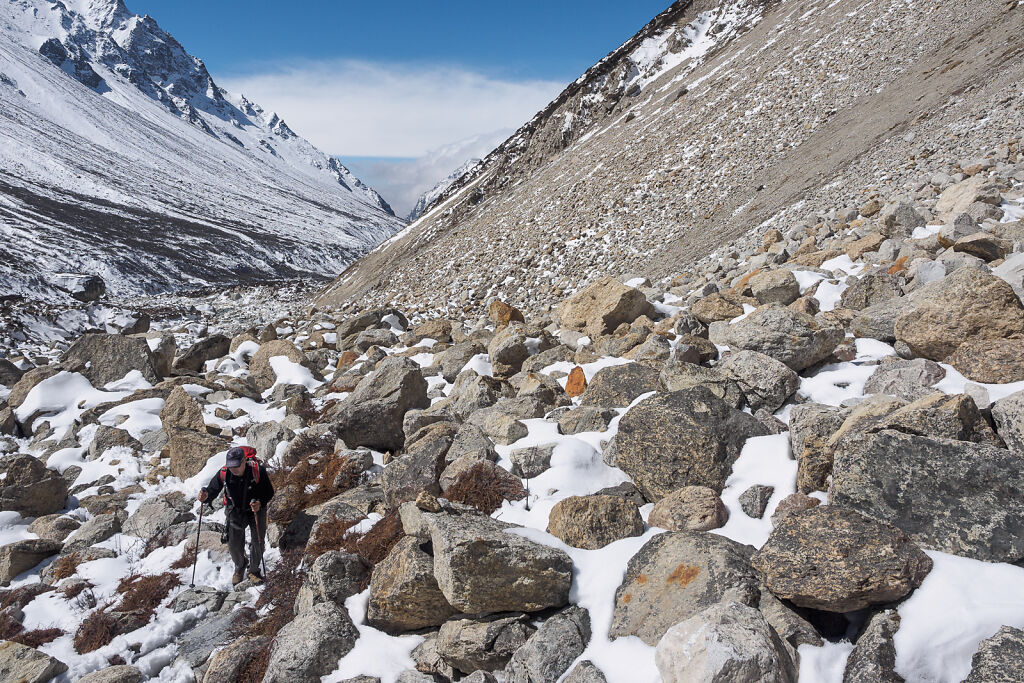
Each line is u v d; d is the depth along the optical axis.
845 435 5.80
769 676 4.07
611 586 5.58
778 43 56.53
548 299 34.19
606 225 39.94
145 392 15.14
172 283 132.38
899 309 9.05
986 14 33.44
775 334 8.63
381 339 19.66
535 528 6.46
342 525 7.48
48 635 7.55
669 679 4.33
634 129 59.81
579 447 7.52
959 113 23.78
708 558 5.20
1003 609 4.15
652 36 83.25
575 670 4.97
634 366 9.21
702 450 6.64
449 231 67.44
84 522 10.09
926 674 4.07
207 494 7.97
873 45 41.97
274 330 23.12
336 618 6.00
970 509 4.85
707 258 24.95
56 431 14.19
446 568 5.48
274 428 11.39
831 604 4.57
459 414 10.77
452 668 5.56
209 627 7.26
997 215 13.20
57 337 37.03
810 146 34.06
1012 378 6.73
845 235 16.77
